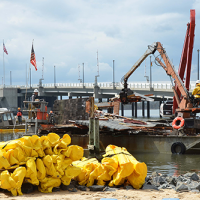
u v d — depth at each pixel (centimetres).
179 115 2441
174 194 866
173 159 1883
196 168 1557
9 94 15850
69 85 12862
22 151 870
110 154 1005
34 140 888
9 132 4353
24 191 847
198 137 2080
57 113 3159
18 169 830
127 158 941
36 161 872
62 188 900
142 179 920
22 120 5138
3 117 4566
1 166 845
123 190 899
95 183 959
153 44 2642
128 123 2512
